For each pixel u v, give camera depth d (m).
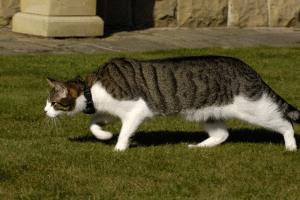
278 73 10.64
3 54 11.33
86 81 5.54
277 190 4.74
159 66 5.63
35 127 6.81
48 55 11.34
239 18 17.86
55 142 6.11
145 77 5.56
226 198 4.51
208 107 5.71
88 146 5.96
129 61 5.65
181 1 16.98
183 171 5.16
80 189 4.63
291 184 4.88
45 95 8.34
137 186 4.74
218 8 17.48
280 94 8.85
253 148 6.07
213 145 6.26
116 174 5.04
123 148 5.78
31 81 9.23
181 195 4.58
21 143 5.88
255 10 18.03
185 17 17.17
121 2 16.30
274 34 16.67
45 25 13.64
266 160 5.58
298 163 5.49
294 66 11.31
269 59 11.98
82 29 14.19
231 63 5.76
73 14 14.08
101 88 5.48
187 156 5.67
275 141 6.62
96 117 6.05
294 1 18.38
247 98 5.68
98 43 13.63
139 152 5.72
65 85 5.39
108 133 6.05
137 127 5.69
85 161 5.34
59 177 4.89
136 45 13.55
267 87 5.83
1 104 7.68
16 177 4.88
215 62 5.73
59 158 5.38
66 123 7.04
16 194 4.52
